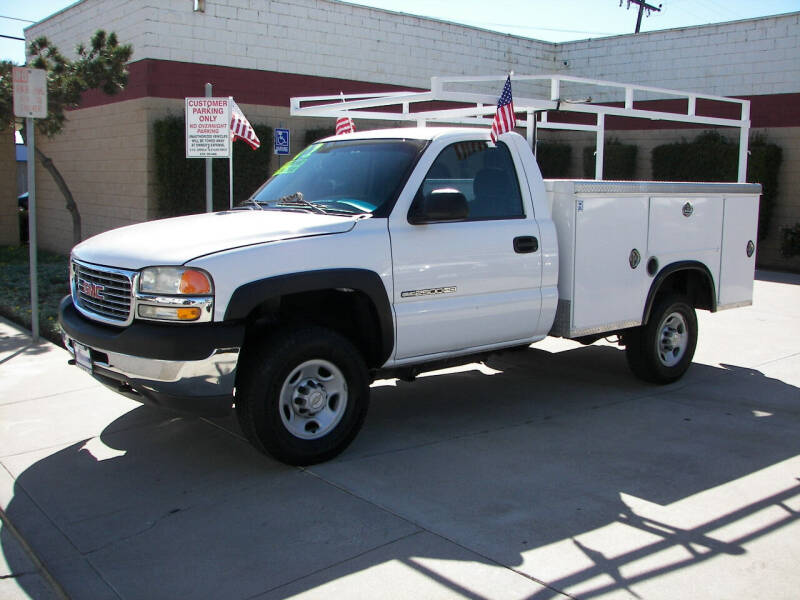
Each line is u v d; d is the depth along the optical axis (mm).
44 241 18891
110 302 4855
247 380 4707
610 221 6234
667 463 5086
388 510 4332
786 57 17000
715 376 7398
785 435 5676
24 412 6051
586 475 4867
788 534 4047
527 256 5777
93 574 3674
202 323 4492
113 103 15258
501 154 5855
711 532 4070
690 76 18672
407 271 5160
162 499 4500
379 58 17516
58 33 17297
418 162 5375
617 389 6938
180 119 14180
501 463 5066
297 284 4691
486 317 5590
